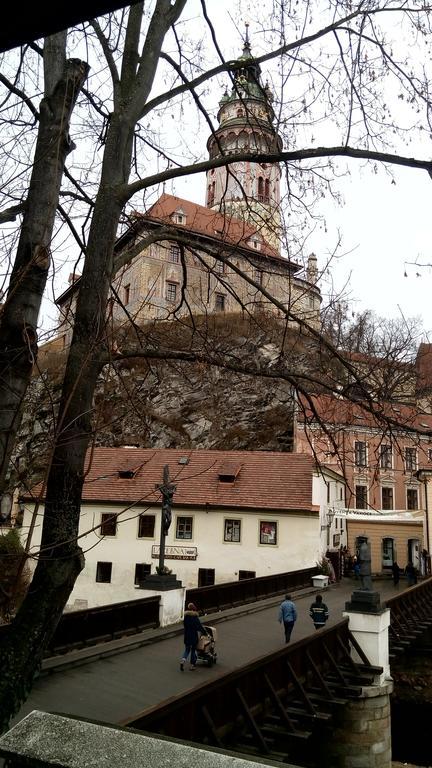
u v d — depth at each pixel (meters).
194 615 11.77
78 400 3.94
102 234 4.44
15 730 2.78
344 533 41.84
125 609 14.15
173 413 47.03
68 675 10.66
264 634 15.77
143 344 6.55
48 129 4.17
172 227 6.67
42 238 3.90
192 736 6.66
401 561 41.94
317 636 11.55
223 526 32.41
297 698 10.38
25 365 3.66
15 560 3.30
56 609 3.58
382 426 6.11
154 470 35.91
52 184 4.03
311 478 32.69
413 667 22.27
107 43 5.64
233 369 5.80
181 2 5.59
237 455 36.53
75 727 2.75
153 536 32.88
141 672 11.09
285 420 43.41
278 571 31.03
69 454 3.76
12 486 3.68
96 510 33.69
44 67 4.42
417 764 19.78
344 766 12.55
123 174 4.77
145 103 5.25
